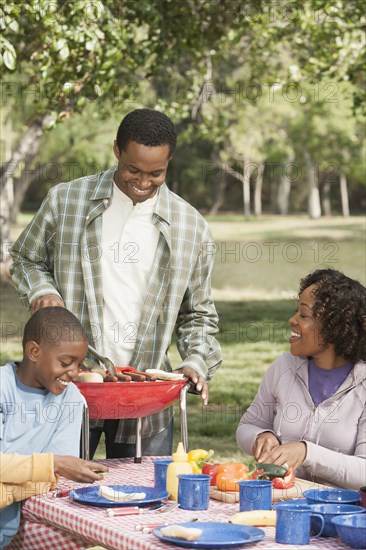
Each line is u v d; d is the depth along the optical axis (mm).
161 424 4230
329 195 58531
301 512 2693
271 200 58469
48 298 3949
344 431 3725
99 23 8289
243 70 15711
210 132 13578
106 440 4293
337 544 2711
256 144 32781
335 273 3795
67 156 24906
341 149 35969
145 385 3709
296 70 9617
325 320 3691
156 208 4105
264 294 20375
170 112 10875
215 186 53625
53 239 4203
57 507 3100
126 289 4113
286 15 9844
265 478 3346
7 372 3473
